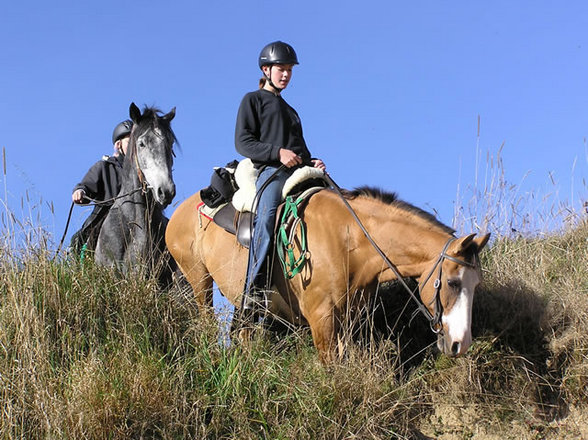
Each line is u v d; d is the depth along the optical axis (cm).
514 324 529
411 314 553
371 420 455
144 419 445
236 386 471
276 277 521
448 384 505
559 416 491
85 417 434
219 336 510
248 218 541
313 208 515
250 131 546
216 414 459
